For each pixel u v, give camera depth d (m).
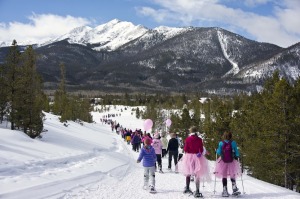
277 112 24.16
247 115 30.64
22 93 24.41
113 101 195.88
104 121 112.75
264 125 24.88
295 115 23.80
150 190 10.10
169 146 16.23
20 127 24.19
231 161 9.66
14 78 25.09
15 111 24.12
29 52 25.69
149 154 10.66
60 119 48.22
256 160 24.84
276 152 23.62
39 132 23.88
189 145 9.84
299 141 23.39
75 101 70.44
